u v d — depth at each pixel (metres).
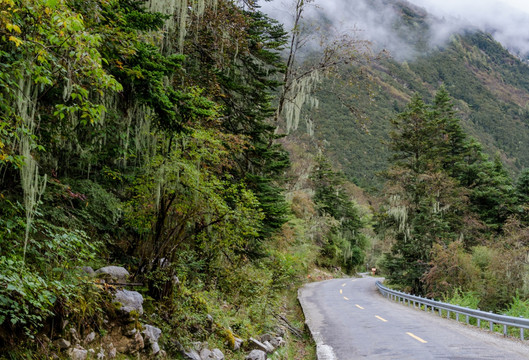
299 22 20.58
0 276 4.07
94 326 5.52
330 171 56.31
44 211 6.87
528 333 14.36
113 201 8.73
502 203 39.53
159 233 8.71
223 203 10.02
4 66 4.68
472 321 17.88
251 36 16.50
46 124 6.85
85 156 8.19
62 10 4.57
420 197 32.78
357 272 73.06
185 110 7.62
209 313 9.92
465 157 46.44
